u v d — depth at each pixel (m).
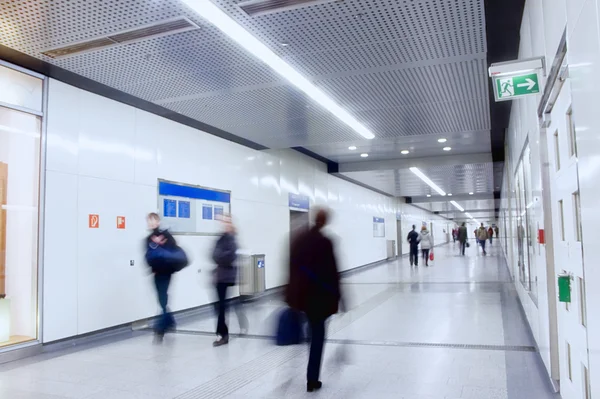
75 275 6.10
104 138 6.68
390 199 23.88
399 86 6.40
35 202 5.75
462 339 5.98
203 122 8.30
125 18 4.36
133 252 7.03
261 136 9.48
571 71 2.31
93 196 6.44
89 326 6.24
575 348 3.11
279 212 11.49
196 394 4.10
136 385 4.36
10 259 5.78
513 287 10.99
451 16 4.36
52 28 4.56
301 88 6.43
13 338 5.57
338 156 13.40
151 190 7.46
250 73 5.82
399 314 7.89
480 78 6.11
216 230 8.96
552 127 3.61
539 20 3.66
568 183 3.03
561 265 3.47
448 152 12.78
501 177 17.30
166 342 6.16
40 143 5.79
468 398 3.88
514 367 4.70
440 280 13.16
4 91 5.43
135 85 6.22
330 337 6.22
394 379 4.42
